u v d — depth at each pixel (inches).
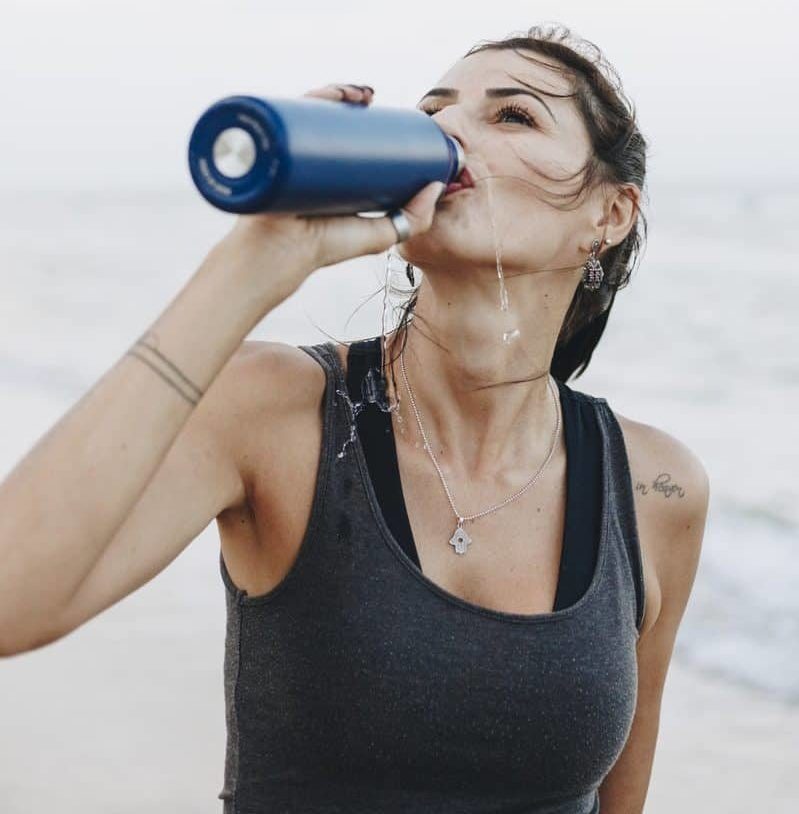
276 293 58.7
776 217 917.2
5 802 163.2
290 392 70.5
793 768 186.1
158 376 56.6
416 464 73.5
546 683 68.8
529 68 75.3
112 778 169.9
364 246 60.7
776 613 259.0
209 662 210.2
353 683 66.9
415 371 74.7
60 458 55.0
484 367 73.0
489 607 71.7
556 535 75.1
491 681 67.8
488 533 73.3
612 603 73.9
